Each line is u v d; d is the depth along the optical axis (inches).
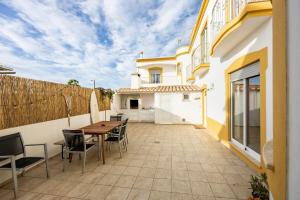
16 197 105.5
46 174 138.5
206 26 288.5
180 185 118.5
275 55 46.6
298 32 35.4
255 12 114.3
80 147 157.0
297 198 37.3
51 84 184.2
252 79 150.6
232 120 196.9
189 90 396.8
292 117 37.8
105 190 113.4
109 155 185.9
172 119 413.1
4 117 129.3
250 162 145.3
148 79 577.9
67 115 209.9
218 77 234.1
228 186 116.1
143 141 244.5
